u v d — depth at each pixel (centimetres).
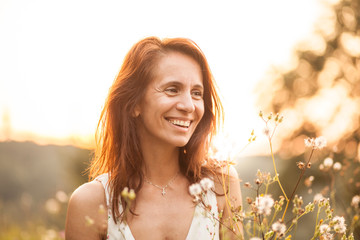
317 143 154
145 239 180
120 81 189
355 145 512
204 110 198
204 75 192
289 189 425
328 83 706
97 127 211
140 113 186
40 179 1029
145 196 187
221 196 197
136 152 188
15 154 1120
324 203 148
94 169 211
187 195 190
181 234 183
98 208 184
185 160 194
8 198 1038
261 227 143
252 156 382
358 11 718
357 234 190
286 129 668
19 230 514
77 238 182
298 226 328
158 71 180
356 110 607
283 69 752
